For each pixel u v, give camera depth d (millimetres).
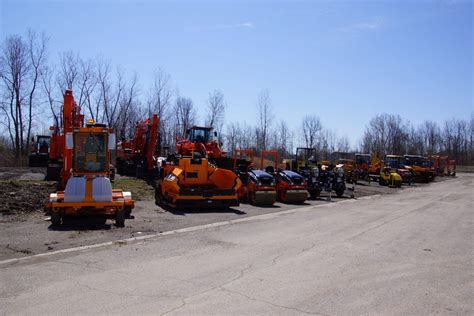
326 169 25172
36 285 6617
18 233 10820
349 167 37312
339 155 43375
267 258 8719
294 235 11617
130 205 13492
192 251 9273
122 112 47031
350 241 10891
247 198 20406
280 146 56062
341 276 7504
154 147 26047
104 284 6723
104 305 5773
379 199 24828
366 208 19484
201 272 7531
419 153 78562
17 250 9000
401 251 9828
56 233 10969
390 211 18328
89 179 12242
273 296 6305
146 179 25859
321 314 5621
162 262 8211
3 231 11039
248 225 13359
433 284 7195
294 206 19594
